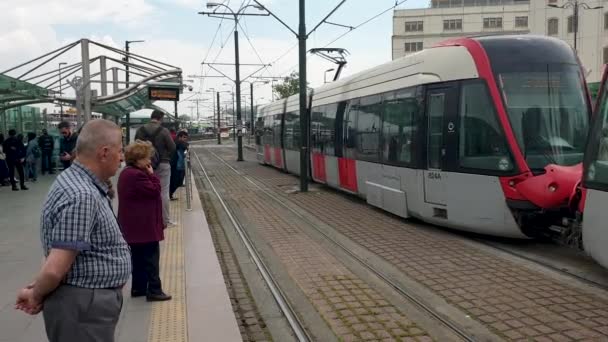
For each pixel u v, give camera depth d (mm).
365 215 12539
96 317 2828
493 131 8883
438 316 5766
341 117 15617
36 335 4934
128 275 3020
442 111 9844
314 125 18797
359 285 7047
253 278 7629
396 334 5328
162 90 17062
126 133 33375
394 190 11656
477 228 9250
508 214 8727
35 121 24859
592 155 6711
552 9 60531
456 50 9750
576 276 7090
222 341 4898
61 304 2779
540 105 8875
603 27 56781
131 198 5871
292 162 23266
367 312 6000
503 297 6324
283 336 5445
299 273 7711
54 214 2730
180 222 11031
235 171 27438
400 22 81812
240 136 36125
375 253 8742
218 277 7020
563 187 8297
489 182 8906
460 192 9430
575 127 8891
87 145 2914
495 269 7551
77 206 2729
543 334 5184
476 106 9172
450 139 9609
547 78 9016
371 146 13062
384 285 7016
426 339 5188
